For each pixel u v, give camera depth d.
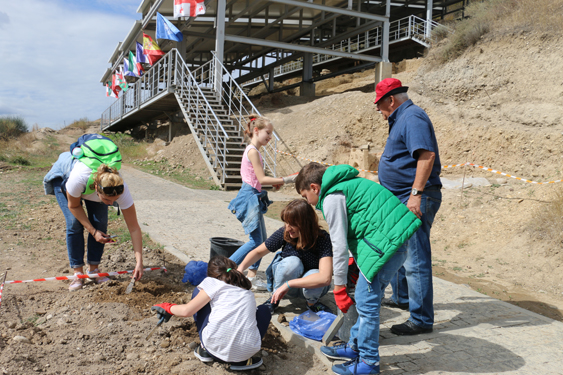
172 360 2.97
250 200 4.29
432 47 16.20
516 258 6.73
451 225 8.38
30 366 2.75
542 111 11.13
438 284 4.98
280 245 3.83
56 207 8.12
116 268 4.81
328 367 3.04
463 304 4.31
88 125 36.00
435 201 3.57
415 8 29.41
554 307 5.21
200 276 4.22
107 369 2.85
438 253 7.57
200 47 26.03
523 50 12.74
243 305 2.89
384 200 2.74
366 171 12.18
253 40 17.78
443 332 3.63
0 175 11.95
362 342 2.83
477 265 6.84
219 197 10.85
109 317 3.50
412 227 2.67
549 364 3.11
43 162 16.34
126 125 28.06
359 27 21.22
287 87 27.16
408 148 3.38
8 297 3.89
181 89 16.47
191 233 6.78
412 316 3.60
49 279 4.20
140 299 3.89
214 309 2.89
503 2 14.43
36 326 3.43
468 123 12.67
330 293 4.41
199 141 14.42
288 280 3.71
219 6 17.08
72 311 3.67
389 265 2.76
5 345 3.02
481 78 13.28
